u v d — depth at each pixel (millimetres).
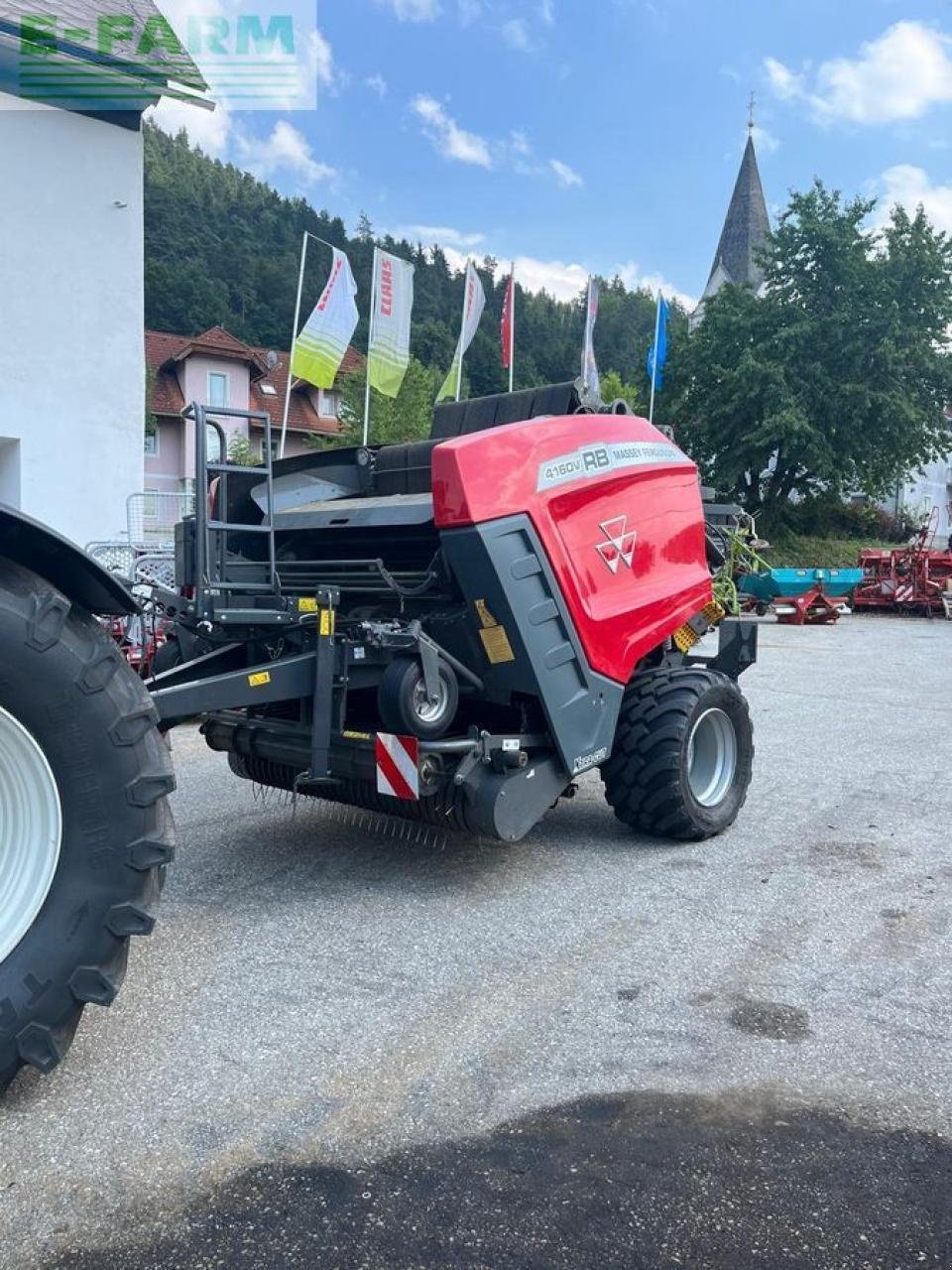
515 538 4098
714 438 31484
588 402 4863
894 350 29156
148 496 12938
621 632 4648
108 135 12664
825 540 32719
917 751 7523
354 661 4043
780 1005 3238
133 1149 2416
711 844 5047
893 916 4051
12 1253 2059
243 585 3846
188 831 5184
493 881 4449
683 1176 2342
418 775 3918
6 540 2590
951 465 49562
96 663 2627
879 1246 2113
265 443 3934
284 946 3697
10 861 2600
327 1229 2141
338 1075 2777
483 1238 2121
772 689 10930
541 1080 2764
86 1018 3102
